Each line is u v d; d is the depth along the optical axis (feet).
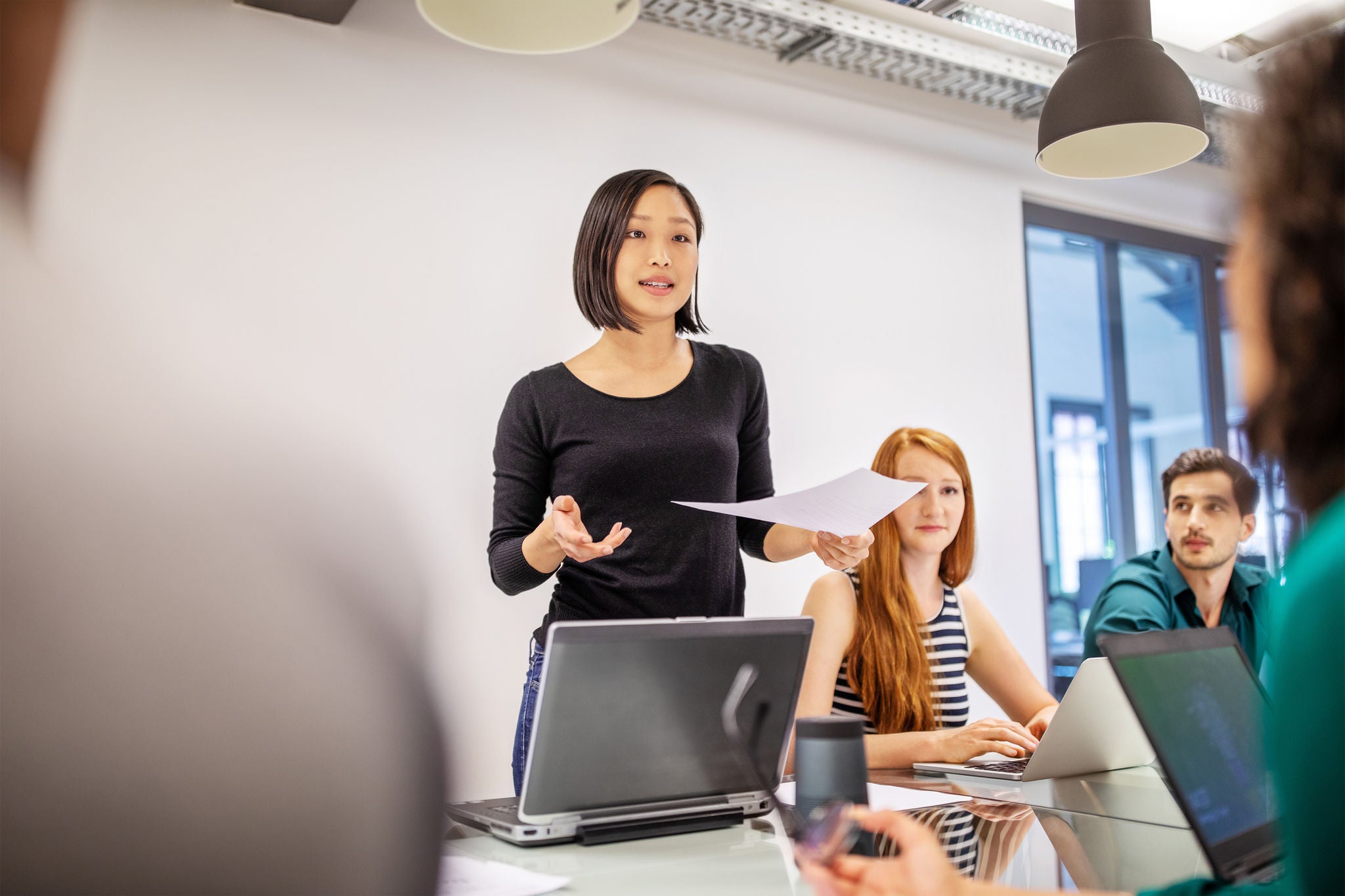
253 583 1.01
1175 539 7.55
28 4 0.97
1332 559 1.60
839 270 11.39
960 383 12.15
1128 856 3.26
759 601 10.23
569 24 4.98
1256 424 1.85
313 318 8.43
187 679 0.97
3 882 0.92
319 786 1.03
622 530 4.66
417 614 1.14
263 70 8.41
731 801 3.84
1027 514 12.47
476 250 9.23
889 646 6.48
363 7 8.91
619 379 6.04
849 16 10.07
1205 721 3.10
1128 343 16.39
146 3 7.95
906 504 6.71
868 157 11.73
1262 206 1.81
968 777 5.12
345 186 8.68
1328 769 1.55
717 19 10.21
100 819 0.94
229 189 8.18
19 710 0.92
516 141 9.54
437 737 1.14
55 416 0.95
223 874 0.99
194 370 1.04
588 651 3.39
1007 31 10.07
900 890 2.36
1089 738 4.97
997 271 12.63
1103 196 13.75
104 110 7.73
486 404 9.13
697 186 10.52
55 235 1.01
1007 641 7.18
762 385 6.52
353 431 1.14
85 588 0.94
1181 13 9.70
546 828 3.48
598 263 5.99
